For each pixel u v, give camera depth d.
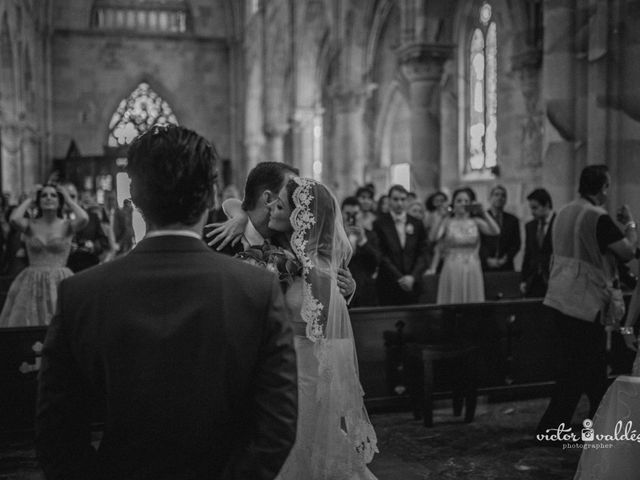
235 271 1.99
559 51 9.44
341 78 23.27
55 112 40.84
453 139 22.00
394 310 7.09
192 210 2.02
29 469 5.57
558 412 5.83
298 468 3.82
